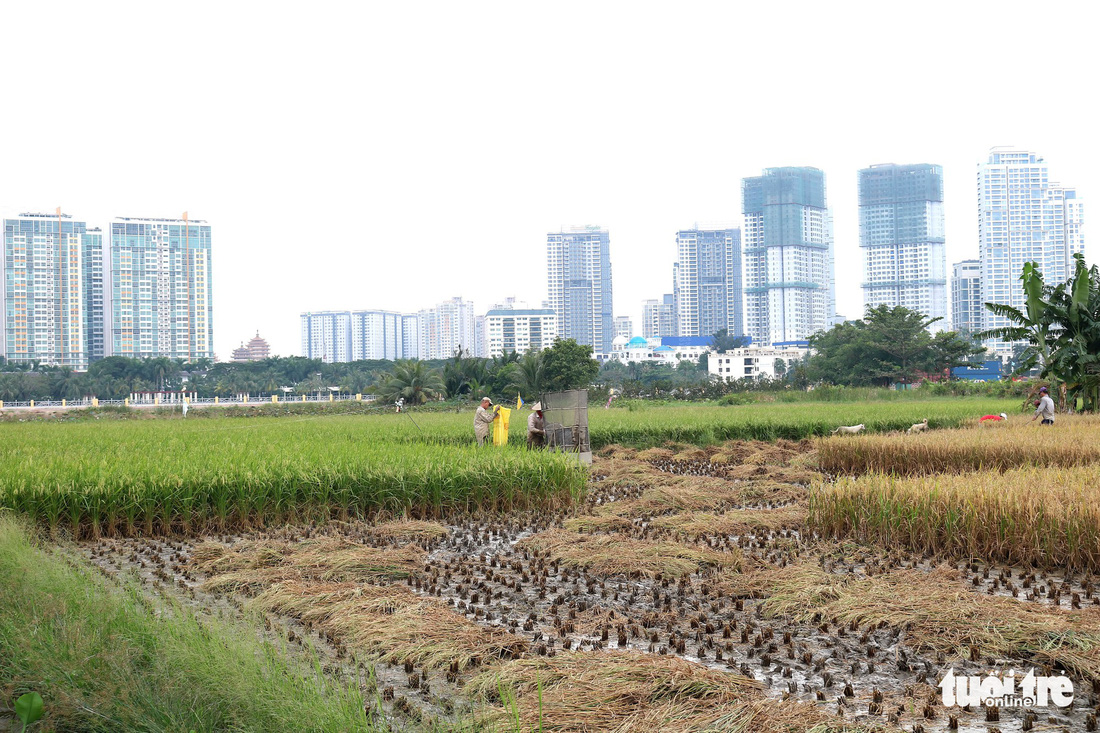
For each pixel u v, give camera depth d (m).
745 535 12.34
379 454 16.36
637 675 5.68
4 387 123.94
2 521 10.54
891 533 11.18
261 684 5.09
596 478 19.58
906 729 5.38
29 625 6.16
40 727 5.00
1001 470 17.34
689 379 156.62
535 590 9.20
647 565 9.76
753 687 5.79
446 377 75.69
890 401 58.34
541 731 4.80
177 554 11.35
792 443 26.62
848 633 7.43
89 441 24.39
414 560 10.23
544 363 73.25
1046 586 9.00
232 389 139.75
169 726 4.91
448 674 6.29
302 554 10.34
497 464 15.36
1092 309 30.48
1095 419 25.83
